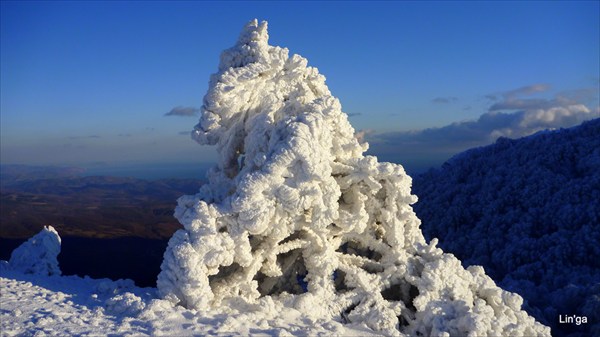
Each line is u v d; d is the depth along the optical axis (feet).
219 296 44.42
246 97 51.11
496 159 247.70
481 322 39.42
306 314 42.04
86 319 37.45
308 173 44.29
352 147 50.88
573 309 102.78
